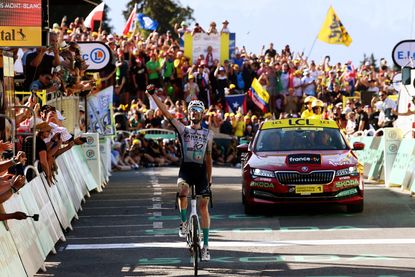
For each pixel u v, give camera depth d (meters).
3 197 24.44
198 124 29.81
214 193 51.94
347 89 93.19
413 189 48.50
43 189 33.31
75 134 51.56
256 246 33.09
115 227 38.94
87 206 46.91
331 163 41.03
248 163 42.09
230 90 84.94
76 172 47.09
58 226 34.94
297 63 95.38
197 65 85.00
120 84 81.94
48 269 29.56
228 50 88.06
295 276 27.41
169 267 29.45
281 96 88.31
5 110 32.12
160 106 29.56
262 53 99.50
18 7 35.31
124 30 94.44
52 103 46.12
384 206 43.91
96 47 58.22
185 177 29.61
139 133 78.19
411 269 28.08
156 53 84.12
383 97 69.19
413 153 50.47
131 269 29.25
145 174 68.88
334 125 44.97
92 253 32.50
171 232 37.16
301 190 40.44
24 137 35.50
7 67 33.19
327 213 41.75
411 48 64.25
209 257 29.73
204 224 29.44
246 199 41.41
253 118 81.69
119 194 52.94
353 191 40.88
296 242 33.81
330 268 28.55
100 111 61.91
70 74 49.75
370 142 61.41
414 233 35.38
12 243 26.03
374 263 29.25
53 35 45.03
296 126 44.84
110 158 70.25
